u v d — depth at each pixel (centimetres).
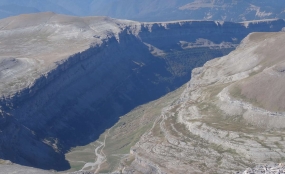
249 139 18450
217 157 17938
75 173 16438
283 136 18425
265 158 17238
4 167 15388
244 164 17050
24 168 15312
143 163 19000
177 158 18562
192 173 17250
